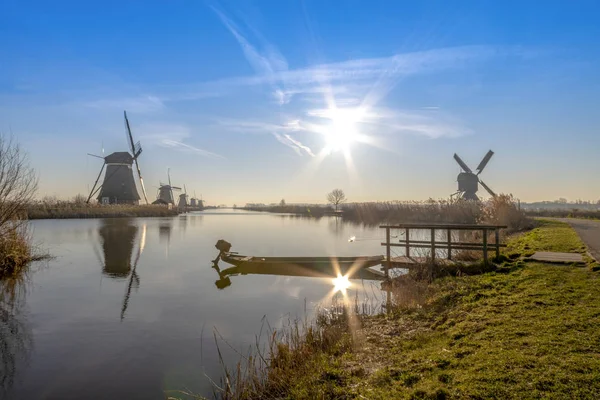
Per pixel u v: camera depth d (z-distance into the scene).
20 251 17.97
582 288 8.18
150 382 6.59
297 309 11.22
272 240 31.06
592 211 50.72
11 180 16.52
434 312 8.56
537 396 4.12
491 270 11.84
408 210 53.72
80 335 8.96
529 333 6.00
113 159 72.19
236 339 8.69
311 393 5.29
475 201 40.03
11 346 8.27
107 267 18.22
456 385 4.67
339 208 95.62
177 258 21.17
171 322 9.97
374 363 6.12
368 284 14.63
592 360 4.75
